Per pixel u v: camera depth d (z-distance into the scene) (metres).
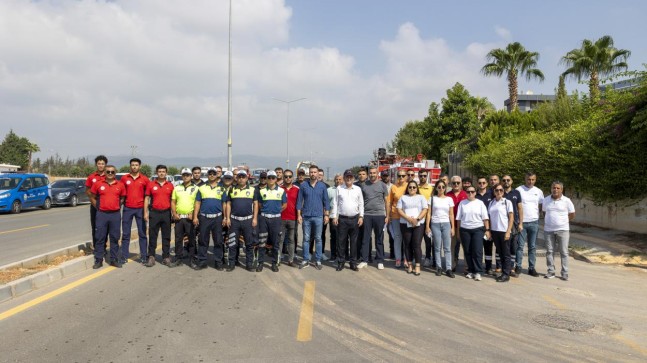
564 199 8.18
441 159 35.03
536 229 8.41
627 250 10.18
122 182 8.73
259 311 6.00
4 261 9.39
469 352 4.67
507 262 7.93
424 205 8.38
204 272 8.31
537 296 6.94
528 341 5.00
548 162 14.29
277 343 4.88
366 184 8.98
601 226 13.46
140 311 5.94
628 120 10.95
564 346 4.87
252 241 8.49
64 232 14.27
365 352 4.64
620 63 25.41
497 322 5.65
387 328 5.38
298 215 8.99
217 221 8.55
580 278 8.23
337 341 4.95
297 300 6.54
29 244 11.76
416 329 5.36
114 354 4.56
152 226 8.69
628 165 11.20
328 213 8.93
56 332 5.14
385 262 9.60
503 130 22.83
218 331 5.23
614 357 4.60
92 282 7.41
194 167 8.97
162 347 4.74
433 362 4.41
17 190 21.30
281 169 10.87
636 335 5.25
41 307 6.04
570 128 13.87
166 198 8.67
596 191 12.34
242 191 8.41
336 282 7.69
